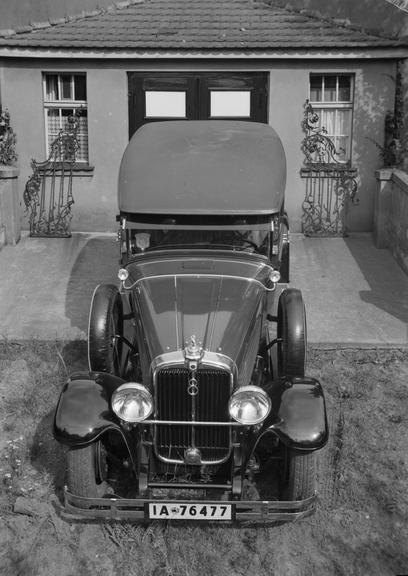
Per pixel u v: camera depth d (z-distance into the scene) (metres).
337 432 6.24
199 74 11.51
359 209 11.92
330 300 9.32
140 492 4.82
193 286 5.70
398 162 11.35
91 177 11.93
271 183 6.41
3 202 11.28
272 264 6.24
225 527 5.09
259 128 7.70
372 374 7.36
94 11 11.98
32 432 6.29
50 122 11.90
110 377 5.28
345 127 11.84
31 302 9.31
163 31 11.46
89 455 4.88
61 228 11.96
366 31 11.31
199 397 4.88
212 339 5.03
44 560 4.80
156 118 11.70
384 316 8.79
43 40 11.17
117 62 11.45
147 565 4.75
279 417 4.85
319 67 11.42
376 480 5.56
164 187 6.36
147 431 5.06
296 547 4.90
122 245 6.49
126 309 7.00
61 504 5.30
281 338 6.20
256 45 11.02
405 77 11.36
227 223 6.20
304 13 11.91
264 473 5.67
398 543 4.92
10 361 7.65
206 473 5.07
